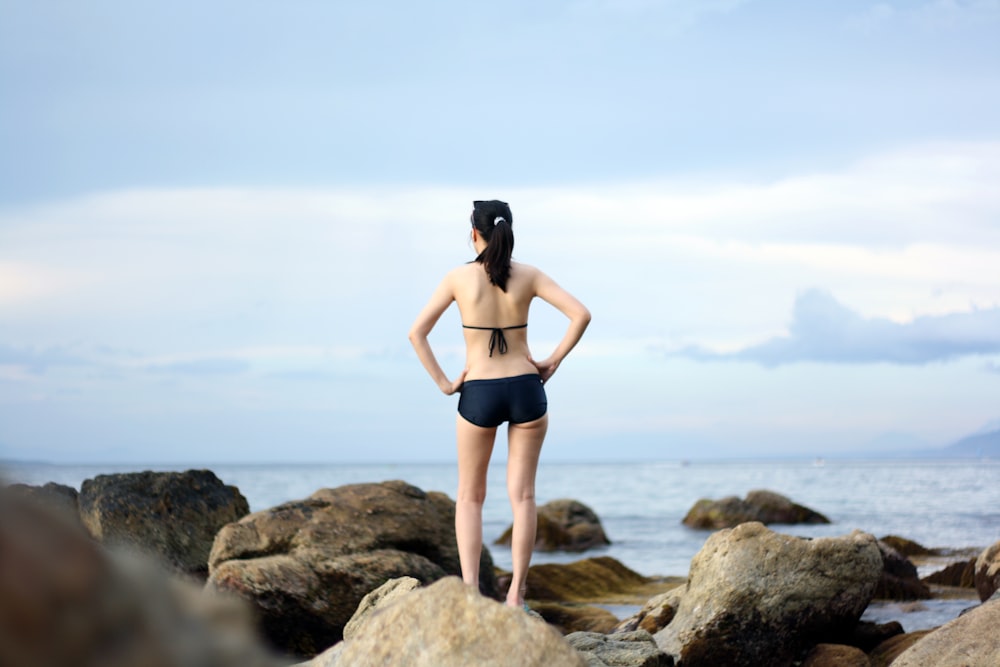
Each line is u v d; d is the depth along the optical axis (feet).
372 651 10.67
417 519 32.99
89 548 2.68
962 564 44.47
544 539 75.20
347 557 30.22
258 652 2.84
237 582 28.27
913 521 93.45
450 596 10.77
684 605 27.37
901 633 28.35
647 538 83.10
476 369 20.13
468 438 20.13
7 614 2.43
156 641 2.62
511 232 20.36
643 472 412.98
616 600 43.45
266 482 250.98
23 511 2.60
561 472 423.64
